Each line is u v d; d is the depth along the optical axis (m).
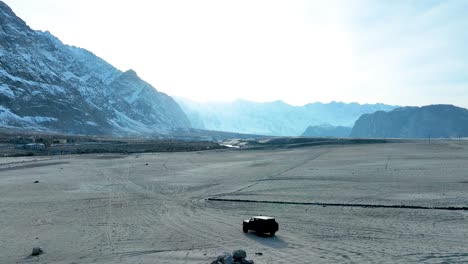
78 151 116.12
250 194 43.19
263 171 64.31
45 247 24.52
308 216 31.98
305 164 72.12
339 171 59.06
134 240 25.73
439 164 62.84
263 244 24.28
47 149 120.50
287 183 49.91
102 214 34.41
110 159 91.75
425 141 135.88
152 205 38.41
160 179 58.16
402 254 21.39
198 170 68.88
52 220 32.16
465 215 30.02
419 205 33.81
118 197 43.34
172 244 24.66
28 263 21.55
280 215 32.78
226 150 122.19
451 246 22.67
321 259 20.97
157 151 121.31
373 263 20.08
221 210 35.53
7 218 33.00
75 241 25.73
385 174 53.56
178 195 44.47
